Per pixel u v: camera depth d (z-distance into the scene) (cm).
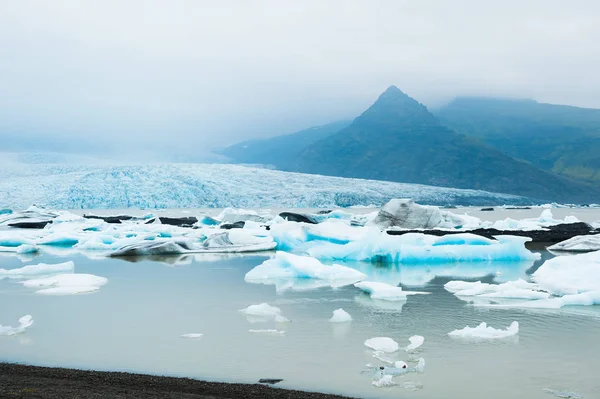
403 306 1228
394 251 2142
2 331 991
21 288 1512
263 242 2728
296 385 702
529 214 9169
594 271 1398
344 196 13725
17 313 1173
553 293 1381
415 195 15838
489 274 1806
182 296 1383
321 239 2703
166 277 1753
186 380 704
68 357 835
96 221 4053
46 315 1149
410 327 1020
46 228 3972
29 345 906
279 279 1688
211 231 3378
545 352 848
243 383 710
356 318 1099
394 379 722
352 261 2216
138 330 1009
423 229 3541
